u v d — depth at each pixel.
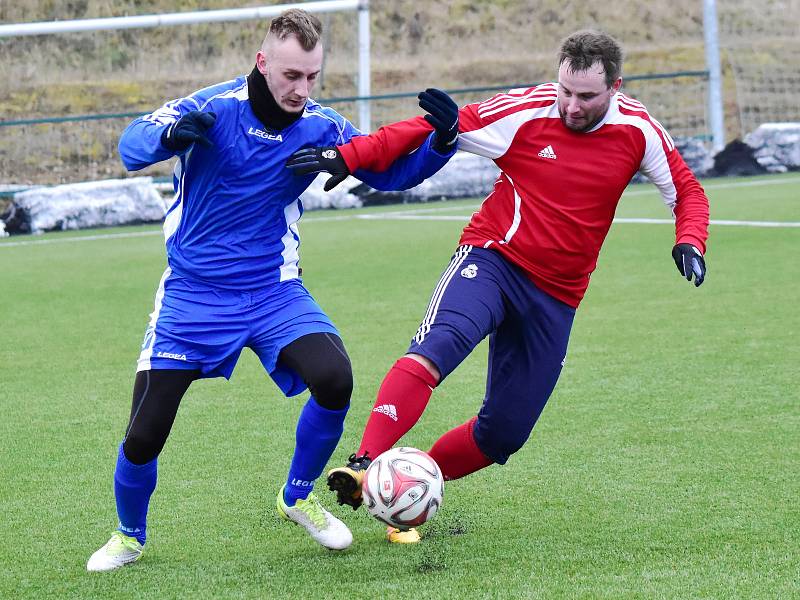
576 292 12.08
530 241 11.76
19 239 45.66
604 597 9.55
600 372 18.78
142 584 10.48
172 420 11.09
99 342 23.11
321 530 11.26
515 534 11.56
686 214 11.94
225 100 10.96
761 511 11.94
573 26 82.50
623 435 15.16
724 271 28.84
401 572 10.51
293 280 11.62
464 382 18.83
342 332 23.06
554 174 11.74
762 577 9.95
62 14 73.88
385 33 79.12
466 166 55.75
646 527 11.58
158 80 70.88
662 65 79.31
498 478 13.53
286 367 11.31
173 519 12.48
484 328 11.41
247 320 11.27
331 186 11.20
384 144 11.34
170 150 10.40
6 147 60.75
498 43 80.62
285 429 16.14
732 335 21.30
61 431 16.34
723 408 16.33
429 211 49.81
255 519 12.45
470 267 11.85
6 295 29.61
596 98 11.27
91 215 49.09
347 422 16.52
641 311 24.05
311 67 10.71
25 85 68.94
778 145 59.50
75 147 61.38
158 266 34.81
